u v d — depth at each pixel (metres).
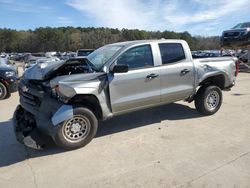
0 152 4.54
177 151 4.38
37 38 98.31
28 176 3.77
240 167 3.81
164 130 5.36
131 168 3.88
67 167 3.98
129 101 4.96
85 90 4.42
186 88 5.70
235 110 6.70
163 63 5.36
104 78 4.66
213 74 6.04
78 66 5.04
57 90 4.21
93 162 4.10
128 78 4.88
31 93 4.60
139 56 5.09
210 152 4.31
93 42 89.69
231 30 15.27
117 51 4.91
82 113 4.46
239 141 4.73
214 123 5.71
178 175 3.65
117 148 4.56
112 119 6.08
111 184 3.50
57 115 4.23
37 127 4.47
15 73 9.36
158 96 5.31
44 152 4.49
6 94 8.98
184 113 6.45
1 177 3.76
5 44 100.38
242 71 15.79
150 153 4.34
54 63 5.07
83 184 3.52
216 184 3.41
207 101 6.12
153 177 3.62
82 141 4.54
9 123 6.10
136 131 5.33
